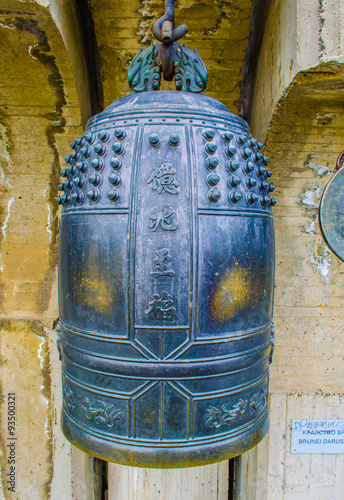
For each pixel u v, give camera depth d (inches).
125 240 35.9
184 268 35.5
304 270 71.6
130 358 37.0
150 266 35.4
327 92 51.8
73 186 42.3
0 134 63.5
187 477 82.3
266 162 46.2
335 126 60.9
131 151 37.8
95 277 37.5
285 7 51.2
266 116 60.8
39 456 72.2
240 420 40.3
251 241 39.1
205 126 39.4
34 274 69.5
